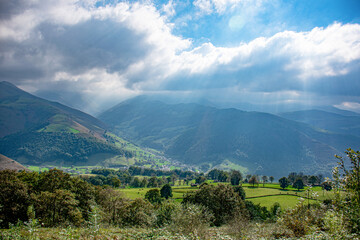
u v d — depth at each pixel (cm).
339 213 981
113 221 3294
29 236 1162
